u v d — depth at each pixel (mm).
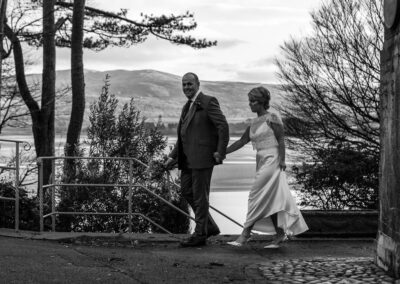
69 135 18172
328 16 15133
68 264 6277
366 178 11805
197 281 5742
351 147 12875
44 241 7945
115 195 11414
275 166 7676
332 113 14523
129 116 12711
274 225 7902
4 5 11273
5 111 17719
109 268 6230
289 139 15078
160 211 11352
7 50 17078
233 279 5867
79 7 18156
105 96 12805
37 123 18703
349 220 8578
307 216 8547
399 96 5844
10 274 5625
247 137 8023
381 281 5684
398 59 5891
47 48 18609
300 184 12477
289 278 5906
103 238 8227
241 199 22203
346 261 6684
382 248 6188
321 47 15102
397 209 5805
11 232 8359
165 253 7371
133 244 7992
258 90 7773
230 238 8516
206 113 7816
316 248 7953
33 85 18828
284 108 15258
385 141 6238
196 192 7922
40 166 8664
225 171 39094
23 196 9195
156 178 11758
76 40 18156
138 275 5906
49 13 18281
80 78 18219
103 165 12008
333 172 11734
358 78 14453
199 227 7945
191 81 7875
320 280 5777
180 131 8078
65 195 11266
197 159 7844
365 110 14312
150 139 12641
